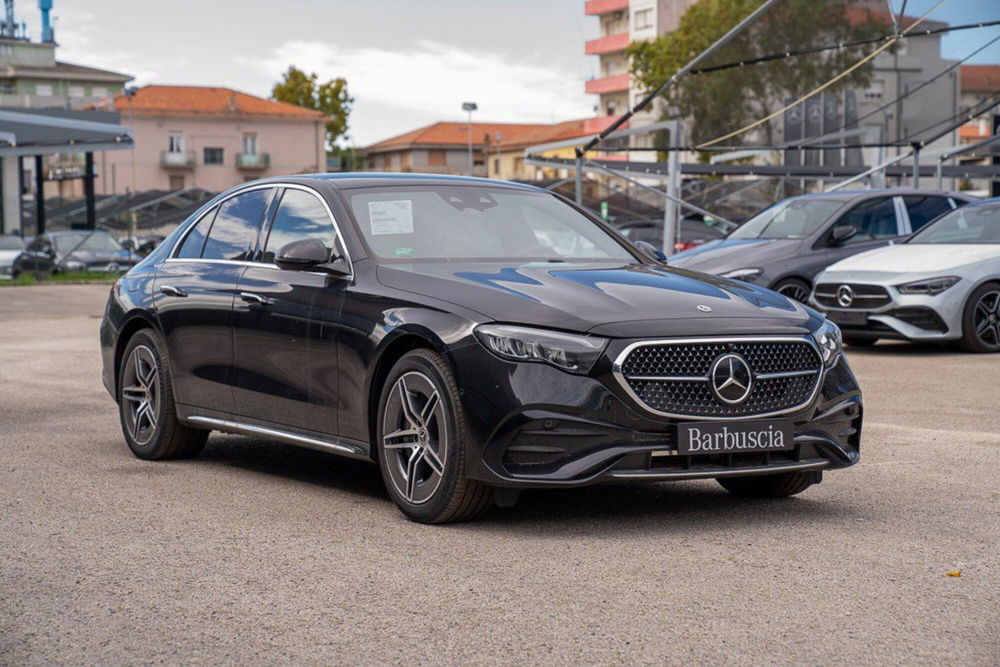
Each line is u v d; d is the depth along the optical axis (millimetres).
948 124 19484
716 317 5105
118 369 7293
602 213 32250
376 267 5664
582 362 4863
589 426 4840
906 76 19312
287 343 5930
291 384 5930
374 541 4914
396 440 5344
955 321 12250
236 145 95188
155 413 6914
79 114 39906
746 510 5516
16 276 30125
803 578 4336
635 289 5309
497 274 5484
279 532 5086
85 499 5805
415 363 5184
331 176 6484
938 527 5129
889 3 17828
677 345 4953
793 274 14000
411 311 5281
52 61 91438
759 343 5094
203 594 4188
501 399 4875
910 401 9086
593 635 3717
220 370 6418
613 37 91500
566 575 4387
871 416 8375
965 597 4098
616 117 92062
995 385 9922
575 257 6102
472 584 4281
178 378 6742
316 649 3621
